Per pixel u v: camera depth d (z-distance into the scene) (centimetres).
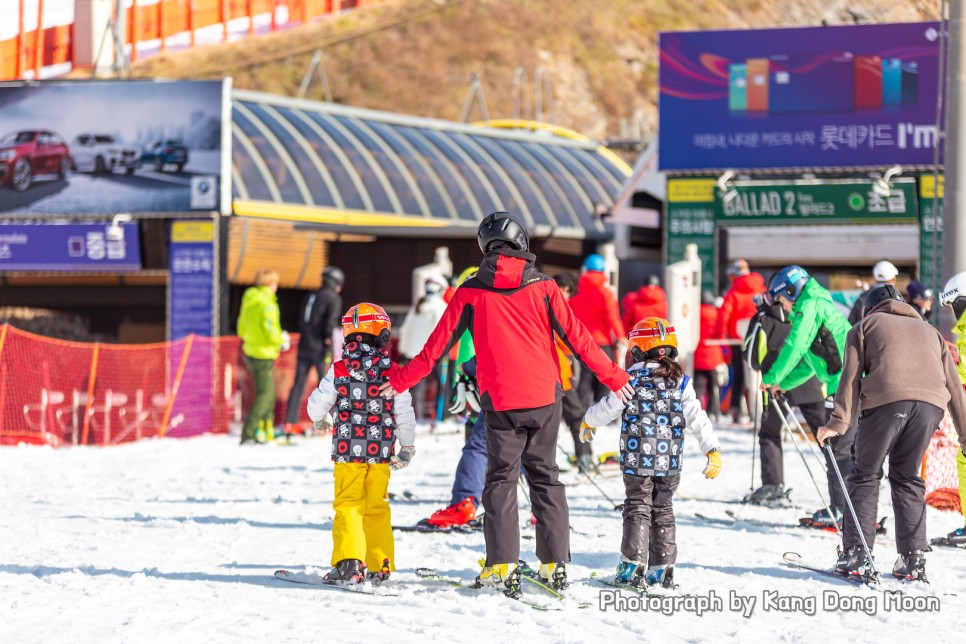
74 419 4406
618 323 3122
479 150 6850
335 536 1608
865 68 5338
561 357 1975
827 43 5369
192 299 5122
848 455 2184
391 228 5747
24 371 4506
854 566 1716
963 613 1495
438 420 4453
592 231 6481
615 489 2702
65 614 1396
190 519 2262
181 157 5125
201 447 3981
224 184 5122
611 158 7788
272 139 5844
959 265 3042
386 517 1641
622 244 6431
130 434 4656
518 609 1466
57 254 5219
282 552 1891
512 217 1592
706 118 5475
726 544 2016
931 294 3175
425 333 4231
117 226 5150
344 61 19325
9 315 5950
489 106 18938
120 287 5831
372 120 6762
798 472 3047
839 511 2184
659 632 1361
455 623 1385
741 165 5453
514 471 1564
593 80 19962
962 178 3041
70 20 5659
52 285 5853
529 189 6619
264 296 4062
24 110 5219
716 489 2748
